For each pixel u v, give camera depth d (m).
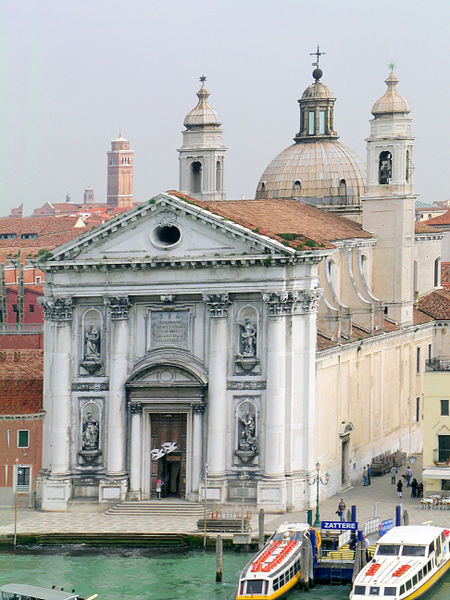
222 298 132.50
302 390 133.12
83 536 125.56
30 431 136.50
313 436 133.75
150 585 114.38
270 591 110.25
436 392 135.88
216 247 132.50
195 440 133.50
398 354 158.50
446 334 169.00
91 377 135.88
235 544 123.12
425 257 172.50
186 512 132.38
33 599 107.00
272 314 131.88
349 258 153.00
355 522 119.62
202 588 113.69
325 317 144.00
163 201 132.62
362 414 148.12
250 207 149.88
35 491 136.38
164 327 134.75
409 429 162.25
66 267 135.12
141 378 134.62
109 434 135.12
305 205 163.38
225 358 133.12
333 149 172.62
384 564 111.94
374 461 149.88
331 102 175.62
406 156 159.38
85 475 135.88
